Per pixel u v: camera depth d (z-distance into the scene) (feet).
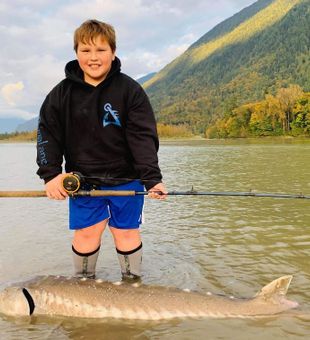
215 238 7.75
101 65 5.47
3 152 55.98
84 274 6.01
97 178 5.74
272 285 5.15
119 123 5.65
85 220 5.81
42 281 5.30
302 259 6.61
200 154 37.11
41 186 15.99
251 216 9.43
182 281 5.91
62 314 5.03
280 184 14.16
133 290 5.19
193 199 11.85
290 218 9.14
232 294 5.51
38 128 5.79
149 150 5.64
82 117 5.58
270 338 4.50
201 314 4.95
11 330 4.75
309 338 4.50
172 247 7.30
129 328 4.76
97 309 5.01
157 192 5.46
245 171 19.13
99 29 5.42
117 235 6.01
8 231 8.54
